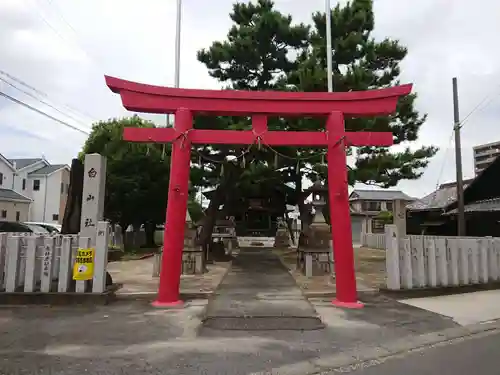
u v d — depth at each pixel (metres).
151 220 26.19
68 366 5.41
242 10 17.09
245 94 10.13
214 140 10.06
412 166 16.38
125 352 6.05
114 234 27.80
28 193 36.53
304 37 16.22
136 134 9.94
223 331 7.27
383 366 5.68
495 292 11.80
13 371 5.18
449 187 28.66
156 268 13.78
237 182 19.64
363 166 15.96
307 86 13.80
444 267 11.57
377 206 47.16
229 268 16.88
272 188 22.64
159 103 10.05
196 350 6.20
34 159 39.03
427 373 5.38
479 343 6.90
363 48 15.68
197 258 14.80
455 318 8.59
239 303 9.19
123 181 22.58
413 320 8.36
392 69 16.34
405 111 15.67
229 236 24.83
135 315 8.43
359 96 10.25
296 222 37.81
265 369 5.48
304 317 8.03
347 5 15.85
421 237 12.31
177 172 9.88
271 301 9.45
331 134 10.13
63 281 9.42
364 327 7.77
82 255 9.43
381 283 12.64
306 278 13.71
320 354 6.16
